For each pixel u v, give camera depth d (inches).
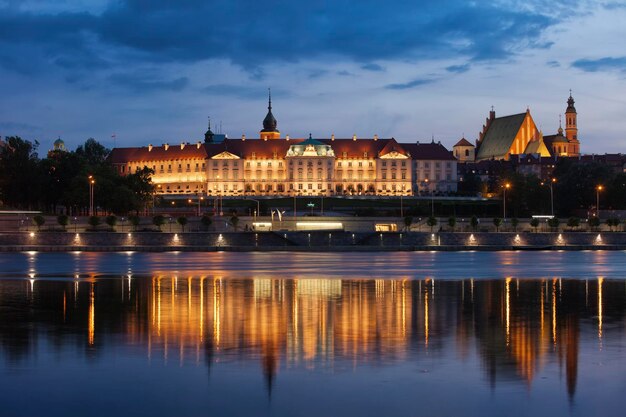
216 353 2605.8
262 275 5551.2
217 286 4724.4
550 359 2527.1
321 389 2191.2
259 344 2748.5
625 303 3887.8
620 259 7529.5
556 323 3225.9
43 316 3417.8
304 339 2839.6
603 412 2010.3
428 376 2316.7
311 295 4224.9
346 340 2822.3
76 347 2701.8
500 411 2017.7
